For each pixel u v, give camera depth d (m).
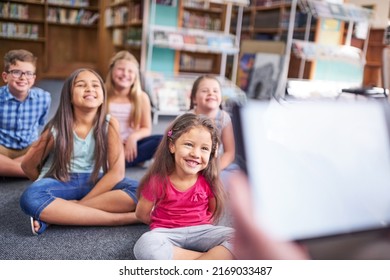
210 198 1.61
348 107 0.63
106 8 7.18
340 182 0.59
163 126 4.15
